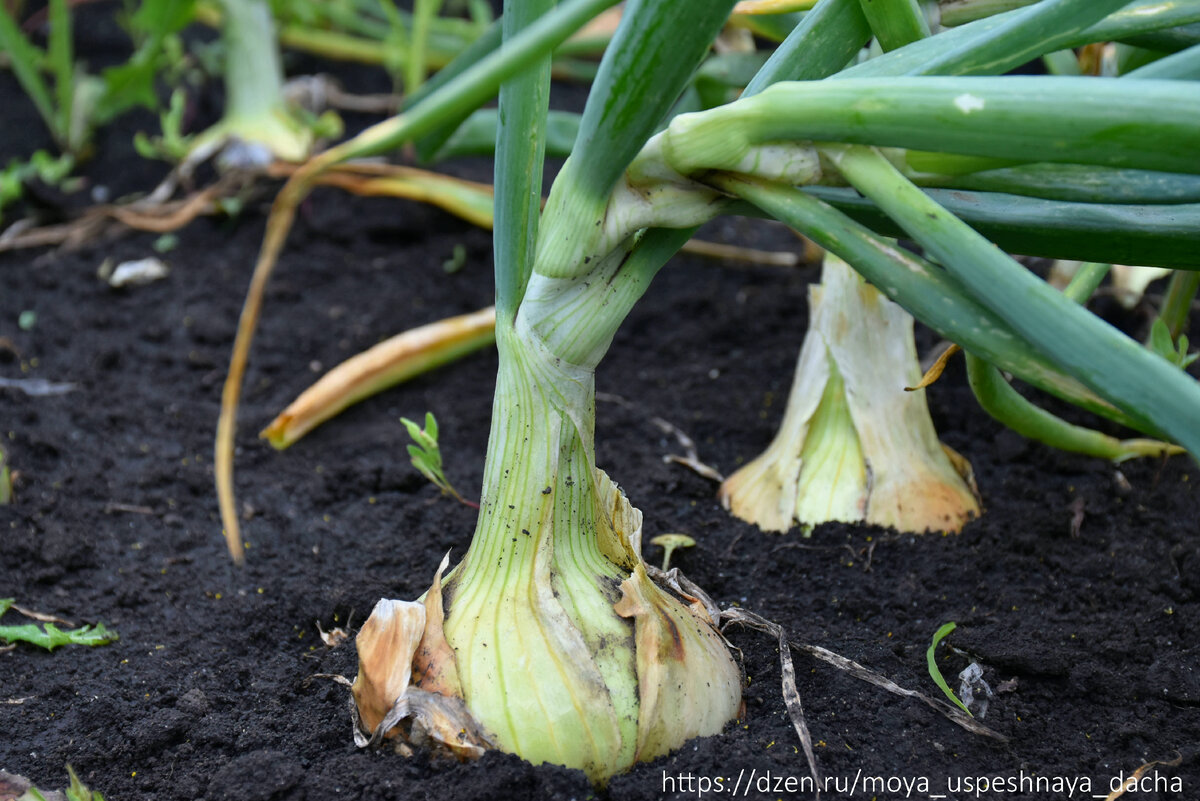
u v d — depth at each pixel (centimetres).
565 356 75
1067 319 68
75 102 152
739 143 71
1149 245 73
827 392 91
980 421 99
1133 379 67
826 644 83
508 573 76
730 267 127
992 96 68
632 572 77
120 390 106
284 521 94
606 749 75
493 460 76
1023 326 68
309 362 112
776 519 91
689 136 71
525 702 74
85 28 194
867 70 73
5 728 81
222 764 79
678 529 92
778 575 88
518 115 73
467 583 76
